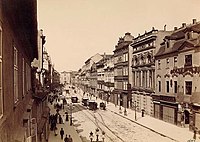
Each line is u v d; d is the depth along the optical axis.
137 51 44.84
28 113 12.06
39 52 31.67
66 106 54.06
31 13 7.17
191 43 28.45
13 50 7.71
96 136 27.73
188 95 29.34
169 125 31.92
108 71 64.06
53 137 27.70
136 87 45.41
